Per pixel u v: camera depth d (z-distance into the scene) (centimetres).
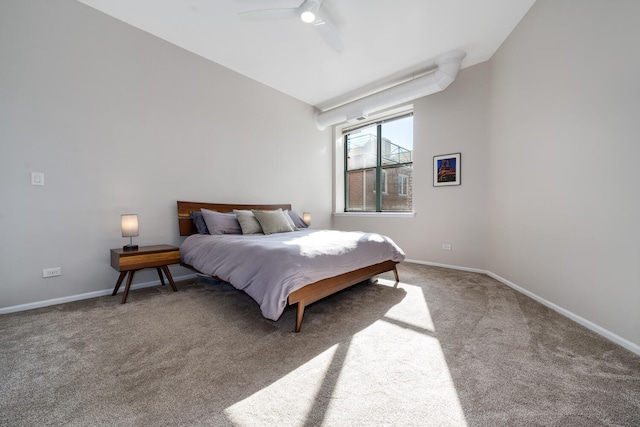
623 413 108
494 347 160
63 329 184
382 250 275
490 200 339
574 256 201
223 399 117
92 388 123
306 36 295
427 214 406
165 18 269
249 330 184
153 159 296
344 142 548
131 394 119
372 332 181
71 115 243
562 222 214
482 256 355
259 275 187
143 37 287
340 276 223
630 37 157
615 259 167
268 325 192
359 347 161
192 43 309
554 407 111
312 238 260
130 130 279
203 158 340
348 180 544
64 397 117
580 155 195
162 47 302
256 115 400
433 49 318
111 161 267
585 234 190
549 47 228
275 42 306
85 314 211
